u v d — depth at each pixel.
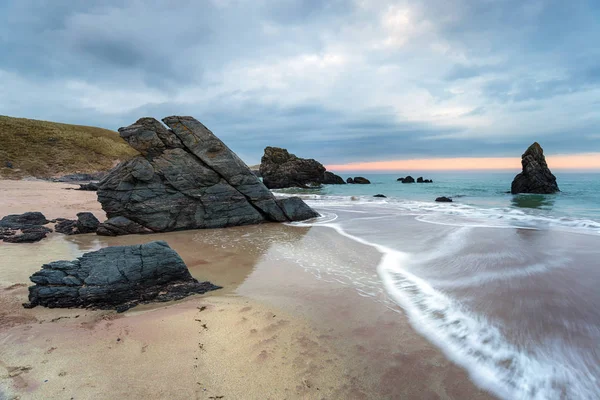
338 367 5.18
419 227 17.64
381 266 10.78
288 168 63.22
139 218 16.75
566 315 6.94
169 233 16.83
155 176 17.50
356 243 14.20
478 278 9.30
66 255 11.06
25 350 5.22
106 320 6.59
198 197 18.23
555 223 18.34
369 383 4.82
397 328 6.50
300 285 8.99
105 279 7.55
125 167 17.33
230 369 5.01
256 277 9.68
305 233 16.77
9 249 11.75
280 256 12.09
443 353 5.64
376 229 17.42
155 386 4.52
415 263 10.98
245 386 4.64
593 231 15.89
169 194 17.70
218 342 5.77
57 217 18.92
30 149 54.78
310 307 7.46
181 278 8.65
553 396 4.62
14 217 16.30
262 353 5.48
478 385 4.84
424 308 7.44
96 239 14.72
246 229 18.08
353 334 6.25
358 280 9.41
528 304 7.50
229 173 19.41
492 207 26.64
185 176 18.09
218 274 9.96
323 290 8.60
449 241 13.99
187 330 6.16
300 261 11.42
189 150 18.83
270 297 8.08
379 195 40.72
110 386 4.46
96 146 65.06
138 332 6.02
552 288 8.41
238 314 6.97
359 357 5.48
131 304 7.49
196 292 8.33
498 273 9.68
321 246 13.71
